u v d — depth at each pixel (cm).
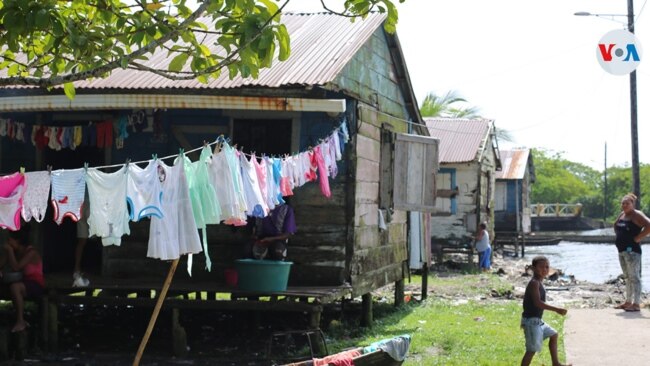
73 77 592
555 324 1157
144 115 1098
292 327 1182
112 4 616
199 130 1117
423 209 1321
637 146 2222
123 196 655
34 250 980
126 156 1126
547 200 7600
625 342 1016
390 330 1121
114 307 1341
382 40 1296
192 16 594
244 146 1127
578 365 878
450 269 2295
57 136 1064
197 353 978
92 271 1203
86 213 997
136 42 596
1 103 1012
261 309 958
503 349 959
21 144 1170
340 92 1054
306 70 1021
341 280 1066
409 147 1305
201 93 996
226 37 603
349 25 1246
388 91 1340
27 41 664
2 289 991
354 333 1099
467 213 2475
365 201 1149
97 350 994
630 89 2222
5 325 1109
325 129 1080
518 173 3328
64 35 585
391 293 1633
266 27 577
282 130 1120
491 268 2428
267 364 888
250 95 984
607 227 5622
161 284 1026
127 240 1108
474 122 2712
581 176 9081
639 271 1311
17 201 635
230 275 1020
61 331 1119
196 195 711
